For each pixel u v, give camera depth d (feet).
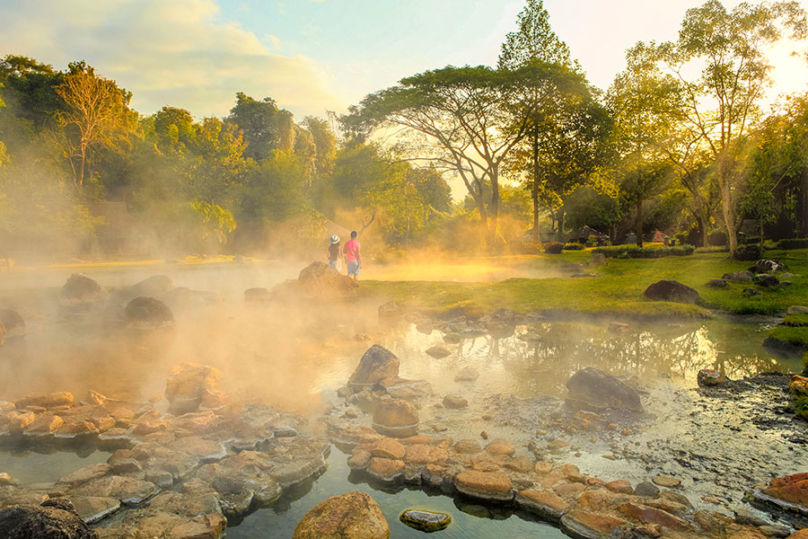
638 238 159.12
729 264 78.59
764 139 87.40
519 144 132.36
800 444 16.02
